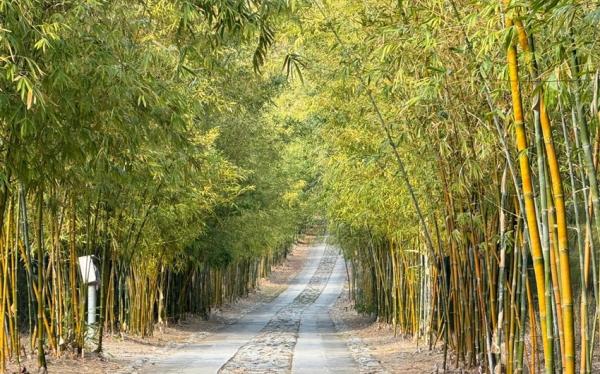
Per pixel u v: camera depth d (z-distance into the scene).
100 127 9.80
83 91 9.02
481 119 10.12
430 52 10.03
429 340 17.97
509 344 10.95
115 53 9.60
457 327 14.16
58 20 8.47
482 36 8.08
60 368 14.77
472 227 12.25
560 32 6.71
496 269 12.67
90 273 16.88
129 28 10.15
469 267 13.35
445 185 12.84
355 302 40.69
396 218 18.77
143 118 10.02
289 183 40.53
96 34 9.07
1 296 13.63
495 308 12.39
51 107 8.49
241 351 19.58
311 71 16.59
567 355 6.68
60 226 15.95
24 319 19.94
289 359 17.56
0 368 13.12
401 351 18.88
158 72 12.05
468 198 12.30
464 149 10.95
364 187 16.39
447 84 9.93
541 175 7.28
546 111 6.66
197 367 16.03
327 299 51.69
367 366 16.00
